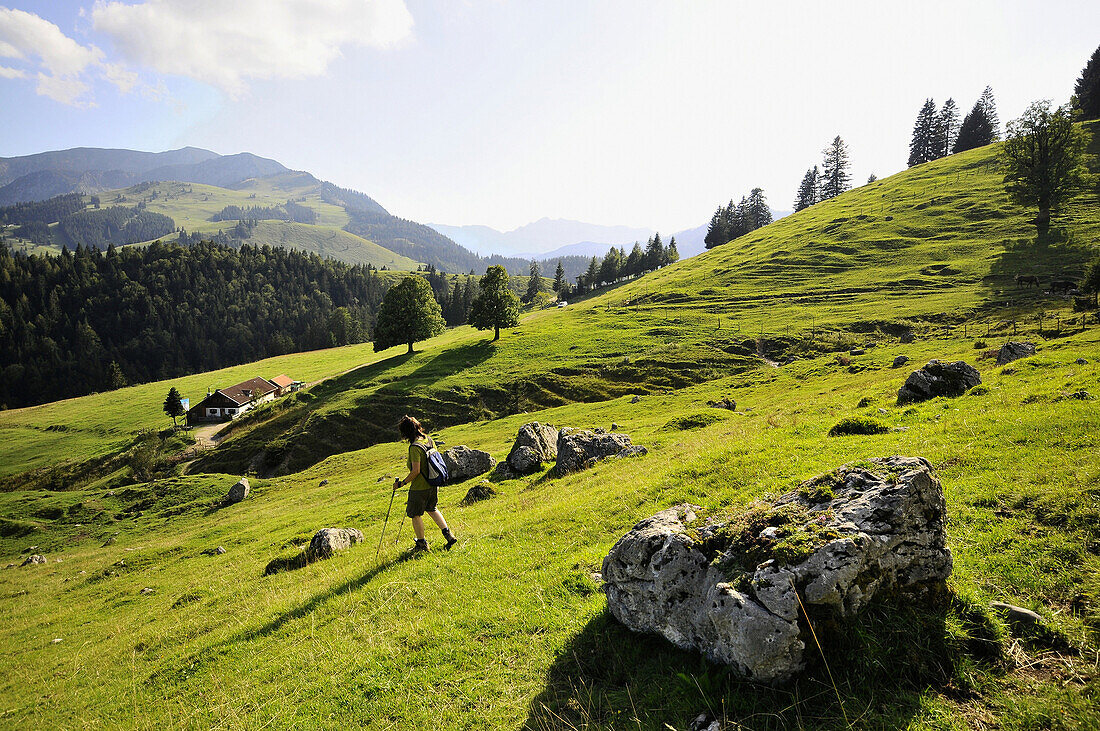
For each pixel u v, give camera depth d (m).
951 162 152.25
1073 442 9.62
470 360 98.75
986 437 11.25
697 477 13.05
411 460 12.38
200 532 40.38
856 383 43.28
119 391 150.00
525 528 12.89
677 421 32.84
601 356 88.12
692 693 5.36
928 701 4.65
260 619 11.79
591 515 12.52
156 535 46.34
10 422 124.69
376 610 9.79
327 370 139.88
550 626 7.55
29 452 102.00
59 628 21.66
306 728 6.70
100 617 21.88
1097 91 124.88
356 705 6.91
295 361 165.12
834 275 107.19
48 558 45.56
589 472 20.42
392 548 14.54
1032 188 91.75
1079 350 28.34
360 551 16.42
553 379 82.25
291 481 55.91
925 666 4.97
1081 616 5.30
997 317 64.25
